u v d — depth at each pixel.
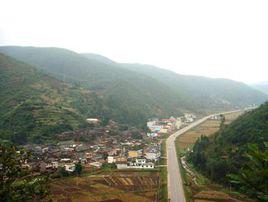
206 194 99.06
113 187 106.06
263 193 13.45
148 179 118.12
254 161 13.58
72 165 127.88
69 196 93.50
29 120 177.88
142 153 163.75
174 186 108.19
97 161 143.75
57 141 167.00
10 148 24.88
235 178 14.29
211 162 120.88
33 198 24.73
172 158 155.50
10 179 23.86
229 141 138.62
